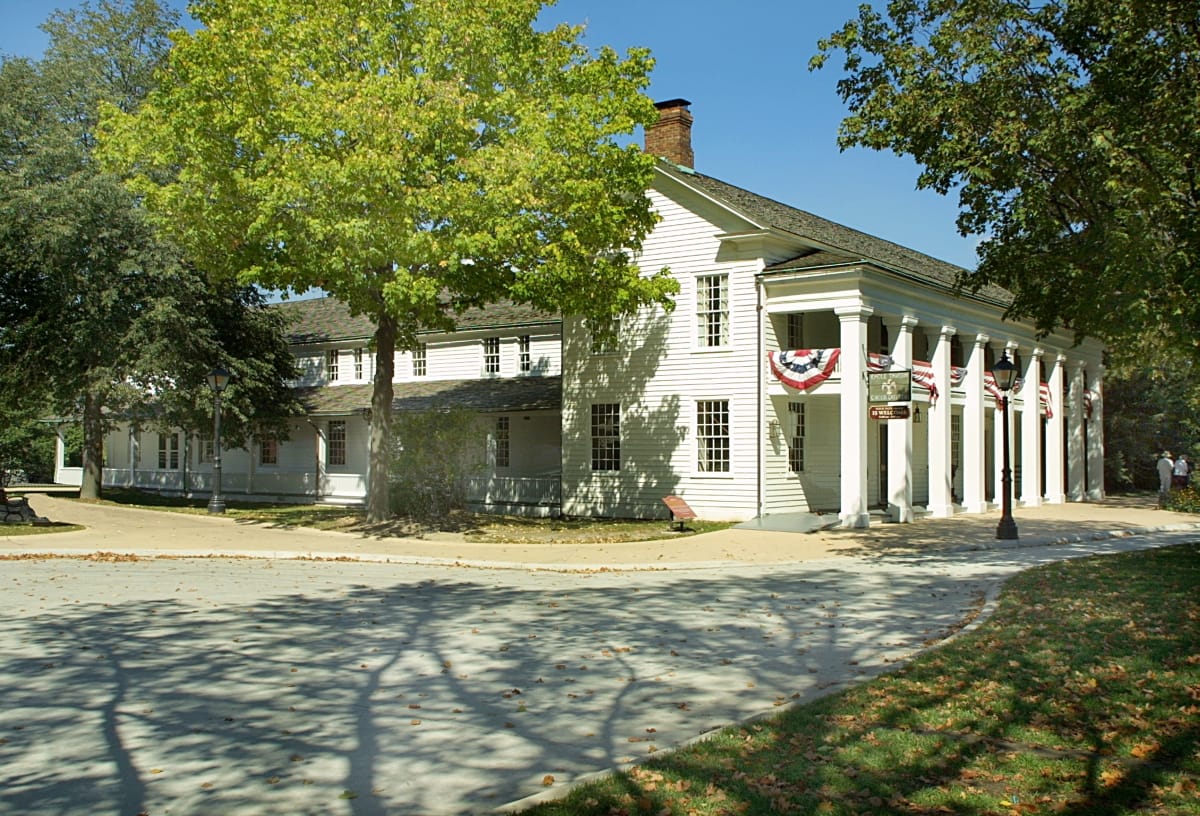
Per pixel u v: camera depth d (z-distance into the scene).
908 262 33.78
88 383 32.09
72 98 34.28
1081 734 6.46
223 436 34.31
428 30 20.75
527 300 22.34
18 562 18.56
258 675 8.74
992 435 37.94
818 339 28.86
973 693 7.51
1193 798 5.25
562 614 12.25
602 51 22.94
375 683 8.43
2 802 5.53
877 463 30.64
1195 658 8.49
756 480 25.94
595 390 29.36
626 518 28.42
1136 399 47.53
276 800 5.55
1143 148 12.68
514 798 5.56
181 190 21.14
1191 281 12.25
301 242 20.27
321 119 19.31
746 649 9.91
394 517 26.97
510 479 31.86
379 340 25.48
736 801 5.24
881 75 16.31
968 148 14.78
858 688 7.76
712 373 26.92
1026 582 14.29
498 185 19.77
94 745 6.63
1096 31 14.20
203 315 32.59
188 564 18.48
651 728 6.97
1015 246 15.08
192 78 20.61
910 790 5.40
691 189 26.95
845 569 17.22
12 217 29.36
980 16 14.84
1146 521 27.61
